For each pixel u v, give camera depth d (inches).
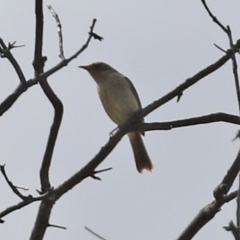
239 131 244.1
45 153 327.6
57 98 320.8
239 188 227.5
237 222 221.6
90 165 306.8
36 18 300.5
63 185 303.0
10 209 294.5
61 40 298.8
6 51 287.0
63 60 287.7
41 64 304.5
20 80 287.4
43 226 301.4
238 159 298.0
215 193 285.9
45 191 327.9
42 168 328.2
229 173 300.5
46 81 311.3
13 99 286.8
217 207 287.7
